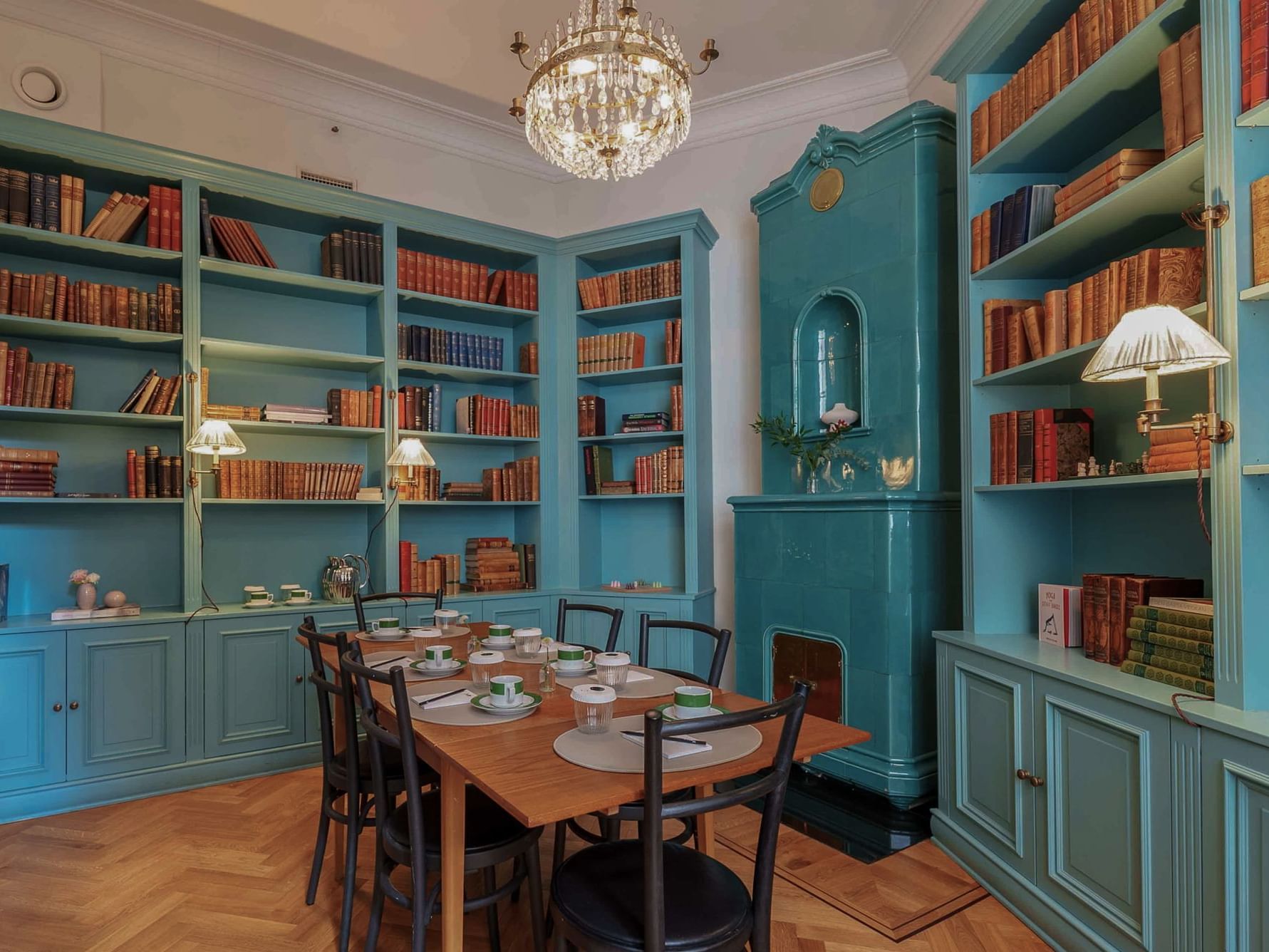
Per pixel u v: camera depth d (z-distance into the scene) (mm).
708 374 4641
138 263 3625
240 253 3799
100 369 3662
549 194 5223
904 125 3428
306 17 3746
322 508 4262
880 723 3303
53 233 3266
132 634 3336
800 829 3012
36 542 3508
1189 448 1969
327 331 4328
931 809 2969
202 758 3488
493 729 1763
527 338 4867
